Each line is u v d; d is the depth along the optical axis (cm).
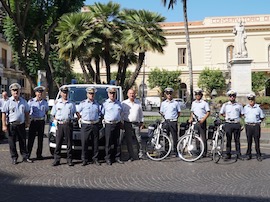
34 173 811
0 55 3581
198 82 5106
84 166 899
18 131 930
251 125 997
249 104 1009
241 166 909
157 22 1883
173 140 1059
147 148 1012
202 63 5341
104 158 1001
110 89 949
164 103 1058
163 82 5138
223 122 1034
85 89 1121
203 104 1019
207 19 5359
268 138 1516
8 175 789
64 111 897
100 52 1831
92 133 924
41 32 2256
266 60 5181
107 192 656
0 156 1038
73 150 966
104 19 1820
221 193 650
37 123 980
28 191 660
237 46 2342
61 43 1830
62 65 3005
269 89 5050
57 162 906
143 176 789
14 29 2130
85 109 914
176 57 5412
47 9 2153
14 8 2097
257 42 5197
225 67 5194
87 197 623
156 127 1023
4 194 639
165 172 831
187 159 977
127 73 4931
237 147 1012
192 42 5381
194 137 996
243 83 2286
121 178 768
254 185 710
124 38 1802
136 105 997
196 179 762
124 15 1855
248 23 5225
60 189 675
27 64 2231
